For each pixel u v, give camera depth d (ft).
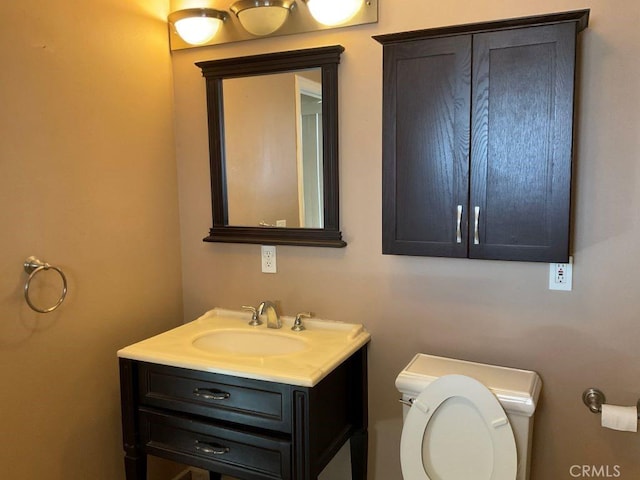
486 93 5.71
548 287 6.13
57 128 6.19
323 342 6.65
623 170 5.69
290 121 7.20
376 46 6.66
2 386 5.69
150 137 7.60
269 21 7.04
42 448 6.17
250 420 5.82
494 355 6.46
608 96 5.66
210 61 7.48
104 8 6.77
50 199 6.14
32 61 5.87
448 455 5.83
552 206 5.58
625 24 5.54
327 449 6.14
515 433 5.59
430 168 6.05
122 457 7.29
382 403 7.12
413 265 6.77
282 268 7.59
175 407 6.24
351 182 6.98
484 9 6.12
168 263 8.04
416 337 6.85
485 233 5.89
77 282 6.53
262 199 7.52
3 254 5.64
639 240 5.70
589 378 6.05
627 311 5.82
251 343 7.22
